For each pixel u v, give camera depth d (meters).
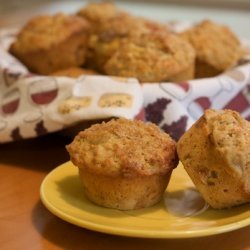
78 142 0.31
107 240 0.29
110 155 0.30
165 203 0.31
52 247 0.28
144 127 0.32
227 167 0.29
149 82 0.42
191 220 0.29
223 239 0.29
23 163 0.39
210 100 0.42
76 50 0.50
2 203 0.33
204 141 0.30
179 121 0.40
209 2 1.00
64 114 0.38
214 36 0.49
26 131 0.40
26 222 0.31
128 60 0.43
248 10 0.96
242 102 0.44
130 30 0.48
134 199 0.30
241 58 0.48
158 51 0.43
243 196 0.29
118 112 0.36
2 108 0.42
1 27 0.79
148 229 0.27
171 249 0.28
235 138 0.29
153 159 0.30
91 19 0.54
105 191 0.30
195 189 0.33
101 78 0.40
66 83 0.40
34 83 0.41
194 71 0.47
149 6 1.07
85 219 0.29
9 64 0.45
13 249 0.28
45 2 1.14
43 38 0.48
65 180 0.33
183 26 0.60
